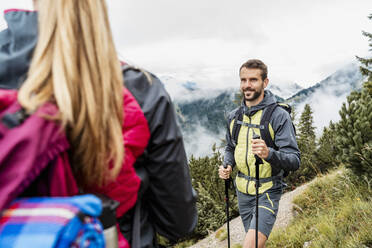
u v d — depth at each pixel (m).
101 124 0.71
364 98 4.65
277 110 2.88
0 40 0.80
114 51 0.80
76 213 0.59
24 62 0.76
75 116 0.68
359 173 4.59
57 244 0.55
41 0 0.75
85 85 0.69
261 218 2.74
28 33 0.78
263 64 2.98
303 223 4.53
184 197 0.98
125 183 0.80
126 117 0.81
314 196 5.42
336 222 3.89
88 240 0.60
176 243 7.69
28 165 0.57
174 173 0.94
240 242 5.59
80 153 0.69
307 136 9.81
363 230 3.21
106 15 0.79
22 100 0.62
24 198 0.63
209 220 7.75
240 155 3.02
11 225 0.55
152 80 0.97
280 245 4.20
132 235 0.90
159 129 0.92
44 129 0.61
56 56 0.69
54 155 0.63
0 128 0.58
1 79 0.75
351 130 4.58
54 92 0.67
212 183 8.41
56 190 0.66
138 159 0.90
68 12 0.71
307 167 8.45
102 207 0.71
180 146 0.96
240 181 3.07
